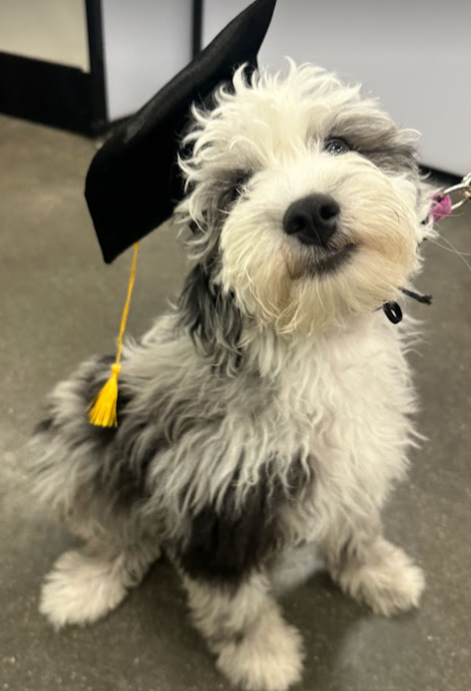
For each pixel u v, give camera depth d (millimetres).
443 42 2086
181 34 2697
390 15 2119
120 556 1122
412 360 1572
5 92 2695
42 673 1029
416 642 1069
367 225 660
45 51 2537
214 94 744
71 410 986
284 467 805
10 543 1206
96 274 1836
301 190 668
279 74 790
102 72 2463
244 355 790
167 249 1942
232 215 700
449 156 2281
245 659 1005
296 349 774
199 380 831
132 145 687
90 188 726
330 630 1087
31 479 1190
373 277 690
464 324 1686
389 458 912
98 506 973
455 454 1357
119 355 870
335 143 762
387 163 783
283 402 794
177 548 900
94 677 1026
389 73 2234
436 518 1245
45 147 2510
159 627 1093
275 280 675
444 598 1126
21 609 1112
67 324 1662
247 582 898
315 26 2252
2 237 1975
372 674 1029
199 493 822
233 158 732
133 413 890
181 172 788
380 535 1147
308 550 1195
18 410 1431
